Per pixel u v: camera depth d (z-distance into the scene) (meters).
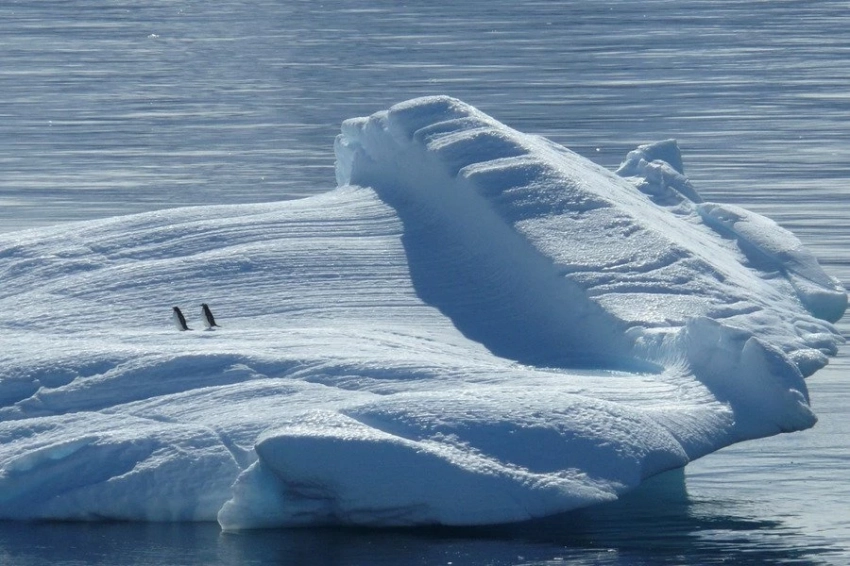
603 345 49.75
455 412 39.25
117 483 39.03
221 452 39.28
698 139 120.88
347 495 37.75
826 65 176.62
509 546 37.28
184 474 39.00
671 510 40.53
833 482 43.25
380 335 48.09
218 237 56.16
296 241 55.78
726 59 184.25
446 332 50.38
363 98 151.62
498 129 60.47
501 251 54.47
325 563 36.16
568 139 121.56
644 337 48.56
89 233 56.75
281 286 52.66
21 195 97.81
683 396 44.94
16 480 39.53
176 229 56.69
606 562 36.53
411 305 52.06
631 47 199.62
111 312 50.66
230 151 117.75
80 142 125.06
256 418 40.03
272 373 43.00
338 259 54.59
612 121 132.62
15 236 57.00
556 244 53.31
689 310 50.53
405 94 154.00
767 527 39.31
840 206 88.94
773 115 136.25
